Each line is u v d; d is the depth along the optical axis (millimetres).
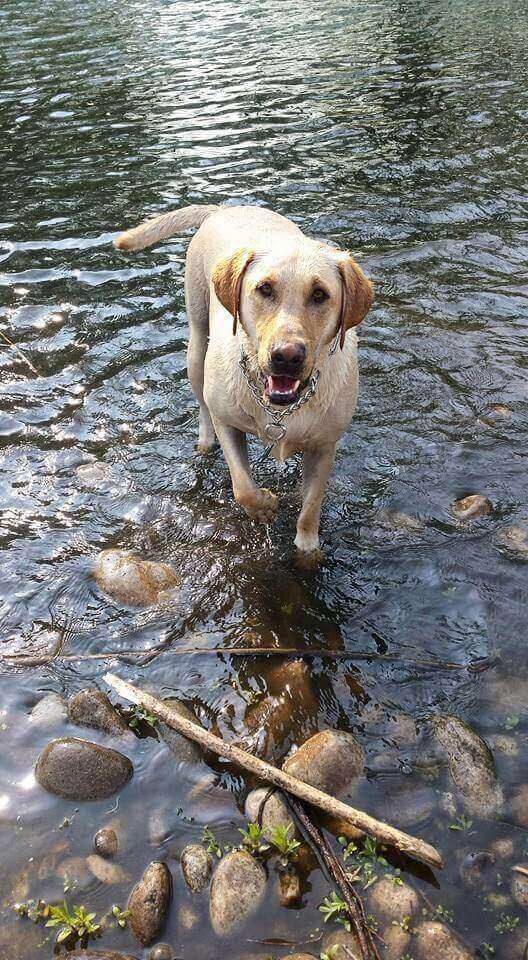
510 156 2451
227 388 1062
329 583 1075
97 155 2660
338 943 660
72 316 1730
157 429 1388
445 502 1213
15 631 996
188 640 982
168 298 1786
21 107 3246
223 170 2465
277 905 692
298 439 1059
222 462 1312
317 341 961
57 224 2170
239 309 1014
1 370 1548
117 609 1027
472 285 1791
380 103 3041
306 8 5281
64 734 858
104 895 705
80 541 1144
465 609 1024
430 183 2305
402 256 1920
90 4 5668
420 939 663
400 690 909
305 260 952
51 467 1293
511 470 1267
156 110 3111
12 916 690
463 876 711
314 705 888
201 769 819
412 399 1441
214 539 1155
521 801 774
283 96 3211
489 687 910
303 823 751
